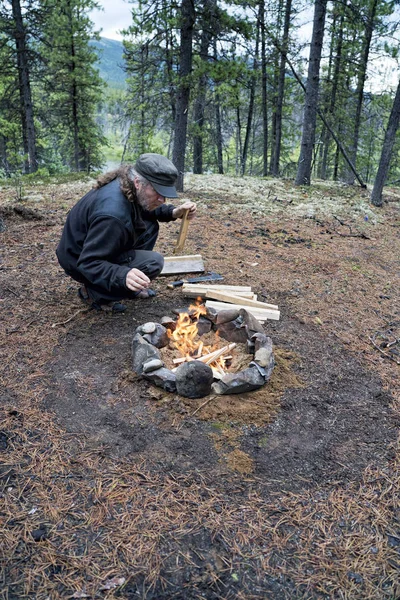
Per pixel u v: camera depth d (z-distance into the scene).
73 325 3.44
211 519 1.96
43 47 16.38
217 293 3.85
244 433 2.47
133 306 3.79
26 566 1.72
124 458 2.26
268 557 1.81
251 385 2.73
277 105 15.73
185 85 7.85
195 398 2.66
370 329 3.79
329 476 2.24
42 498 2.01
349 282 4.77
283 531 1.93
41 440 2.34
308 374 3.05
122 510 1.98
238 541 1.87
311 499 2.10
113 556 1.77
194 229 6.13
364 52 14.77
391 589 1.71
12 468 2.16
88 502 2.01
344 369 3.15
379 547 1.88
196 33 8.32
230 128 18.97
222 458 2.29
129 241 3.30
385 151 8.64
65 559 1.75
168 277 4.46
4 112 16.67
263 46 14.79
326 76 15.40
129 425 2.47
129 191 2.98
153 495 2.06
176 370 2.69
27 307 3.66
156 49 8.72
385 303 4.35
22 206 6.17
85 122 18.06
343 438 2.50
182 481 2.15
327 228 6.90
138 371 2.81
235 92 8.01
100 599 1.61
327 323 3.81
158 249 5.18
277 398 2.76
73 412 2.55
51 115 19.02
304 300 4.21
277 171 16.27
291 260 5.30
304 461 2.32
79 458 2.24
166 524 1.92
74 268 3.35
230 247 5.54
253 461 2.29
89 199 3.12
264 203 8.07
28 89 14.98
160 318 3.60
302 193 9.39
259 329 3.15
